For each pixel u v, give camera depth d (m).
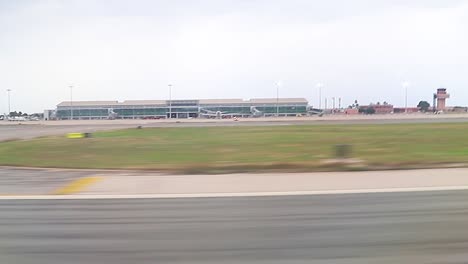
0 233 5.86
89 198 8.23
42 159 17.31
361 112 141.12
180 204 7.62
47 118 138.62
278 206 7.39
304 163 13.41
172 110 140.12
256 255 4.93
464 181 9.58
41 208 7.37
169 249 5.17
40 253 5.06
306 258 4.81
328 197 8.09
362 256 4.85
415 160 14.16
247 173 11.81
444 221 6.25
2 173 12.98
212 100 147.75
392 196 8.05
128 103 145.12
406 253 4.93
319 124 55.47
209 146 23.02
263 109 141.88
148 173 12.45
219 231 5.90
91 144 25.70
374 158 15.15
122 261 4.77
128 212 7.04
